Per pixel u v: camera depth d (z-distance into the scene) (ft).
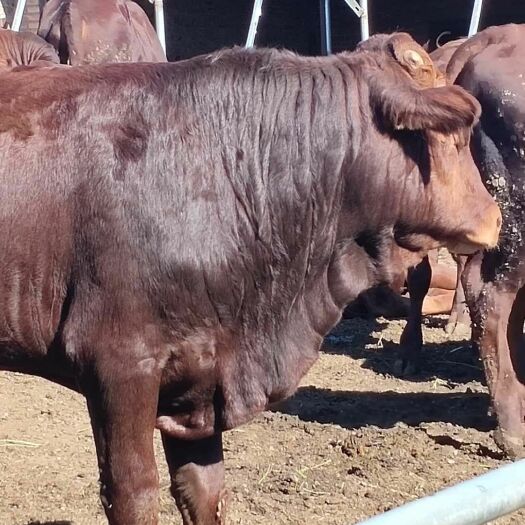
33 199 11.41
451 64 16.97
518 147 16.10
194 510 12.44
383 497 15.01
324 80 11.98
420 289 20.17
